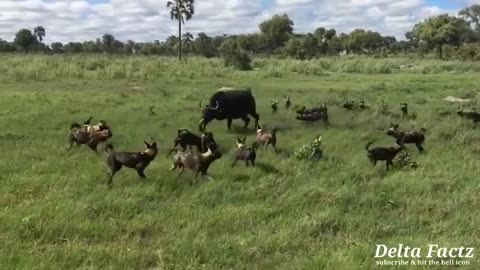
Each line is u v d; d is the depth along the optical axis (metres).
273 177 11.22
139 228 8.31
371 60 58.09
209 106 17.31
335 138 15.63
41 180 10.87
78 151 13.84
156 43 109.62
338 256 7.15
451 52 78.50
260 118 19.48
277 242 7.73
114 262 7.09
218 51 98.94
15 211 8.74
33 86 30.02
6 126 17.30
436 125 17.52
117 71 37.03
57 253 7.20
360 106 21.14
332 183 11.00
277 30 116.19
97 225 8.30
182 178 11.12
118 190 10.18
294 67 46.44
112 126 17.56
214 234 8.16
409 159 12.55
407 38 126.38
